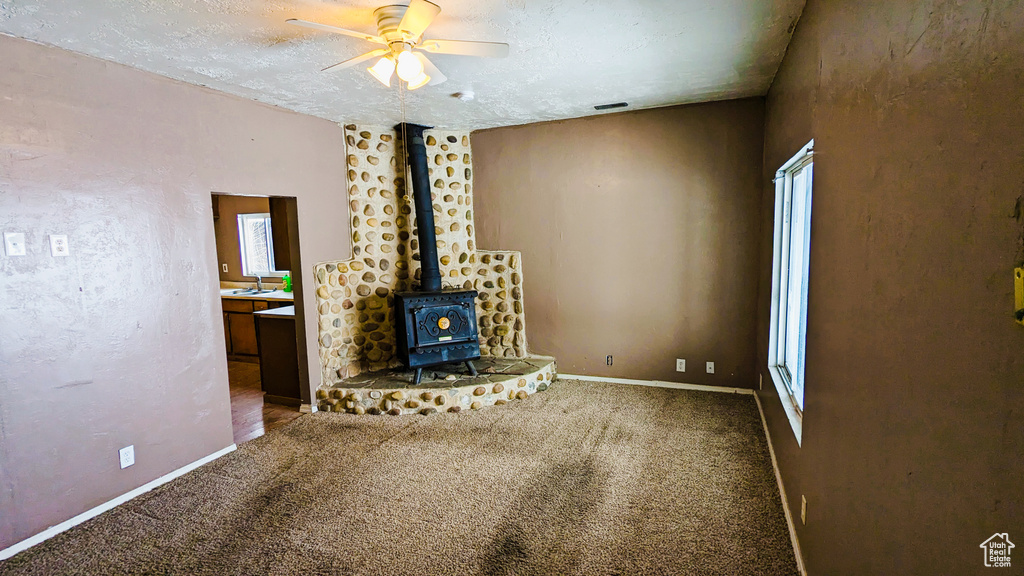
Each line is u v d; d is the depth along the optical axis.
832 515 1.50
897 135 1.03
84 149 2.52
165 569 2.14
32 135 2.32
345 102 3.62
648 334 4.42
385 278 4.55
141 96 2.78
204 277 3.15
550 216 4.60
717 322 4.19
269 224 6.26
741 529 2.31
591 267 4.53
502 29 2.45
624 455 3.11
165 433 2.92
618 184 4.34
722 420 3.61
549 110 4.07
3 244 2.23
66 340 2.46
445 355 4.06
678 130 4.11
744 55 2.82
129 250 2.72
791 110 2.51
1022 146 0.59
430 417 3.84
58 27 2.21
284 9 2.15
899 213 1.01
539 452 3.19
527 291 4.78
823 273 1.68
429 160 4.63
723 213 4.06
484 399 4.02
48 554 2.26
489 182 4.75
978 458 0.70
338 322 4.25
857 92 1.32
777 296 3.15
